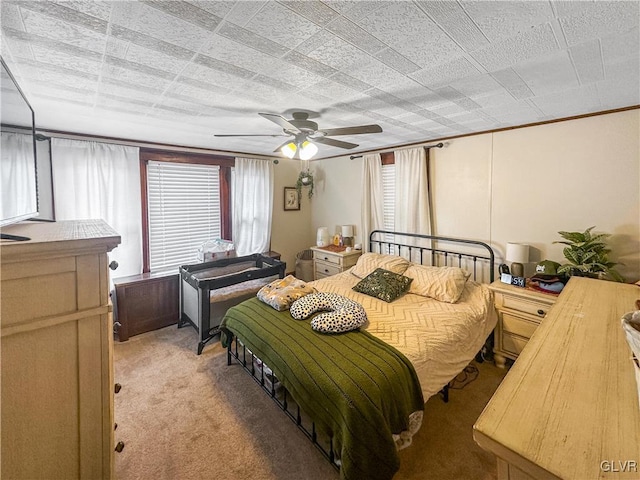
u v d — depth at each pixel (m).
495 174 2.93
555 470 0.50
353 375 1.54
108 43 1.31
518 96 1.98
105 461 0.99
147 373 2.55
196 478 1.60
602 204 2.36
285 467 1.66
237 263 3.94
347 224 4.59
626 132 2.23
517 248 2.63
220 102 2.08
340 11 1.08
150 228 3.60
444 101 2.07
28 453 0.87
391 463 1.36
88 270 0.93
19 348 0.84
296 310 2.25
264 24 1.17
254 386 2.37
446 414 2.05
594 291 1.46
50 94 1.92
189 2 1.03
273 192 4.73
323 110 2.26
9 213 1.08
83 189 3.00
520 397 0.67
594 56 1.42
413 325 2.15
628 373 0.75
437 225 3.41
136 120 2.52
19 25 1.15
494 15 1.11
